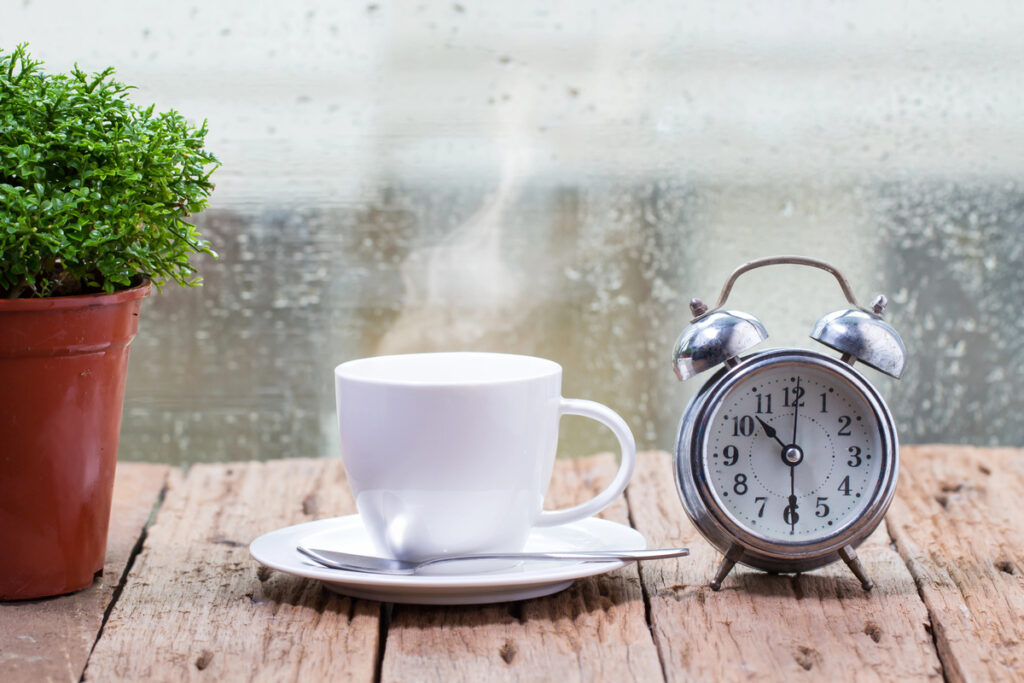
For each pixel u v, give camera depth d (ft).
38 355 3.22
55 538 3.29
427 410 3.19
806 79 5.05
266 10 4.89
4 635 3.18
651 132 5.07
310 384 5.12
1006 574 3.37
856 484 3.32
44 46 4.72
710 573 3.38
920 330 5.18
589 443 5.16
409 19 4.95
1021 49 5.02
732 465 3.32
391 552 3.28
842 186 5.10
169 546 3.52
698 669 3.08
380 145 5.00
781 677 3.06
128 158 3.24
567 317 5.16
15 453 3.24
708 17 5.01
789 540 3.29
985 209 5.10
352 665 3.09
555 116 5.05
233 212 4.98
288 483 3.87
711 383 3.33
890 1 4.99
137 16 4.79
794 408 3.33
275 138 4.95
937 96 5.05
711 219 5.13
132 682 3.05
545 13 4.99
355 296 5.10
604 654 3.11
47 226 3.17
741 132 5.07
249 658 3.11
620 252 5.14
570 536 3.43
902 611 3.24
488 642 3.14
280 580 3.36
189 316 5.02
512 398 3.22
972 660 3.10
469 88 5.01
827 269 3.36
